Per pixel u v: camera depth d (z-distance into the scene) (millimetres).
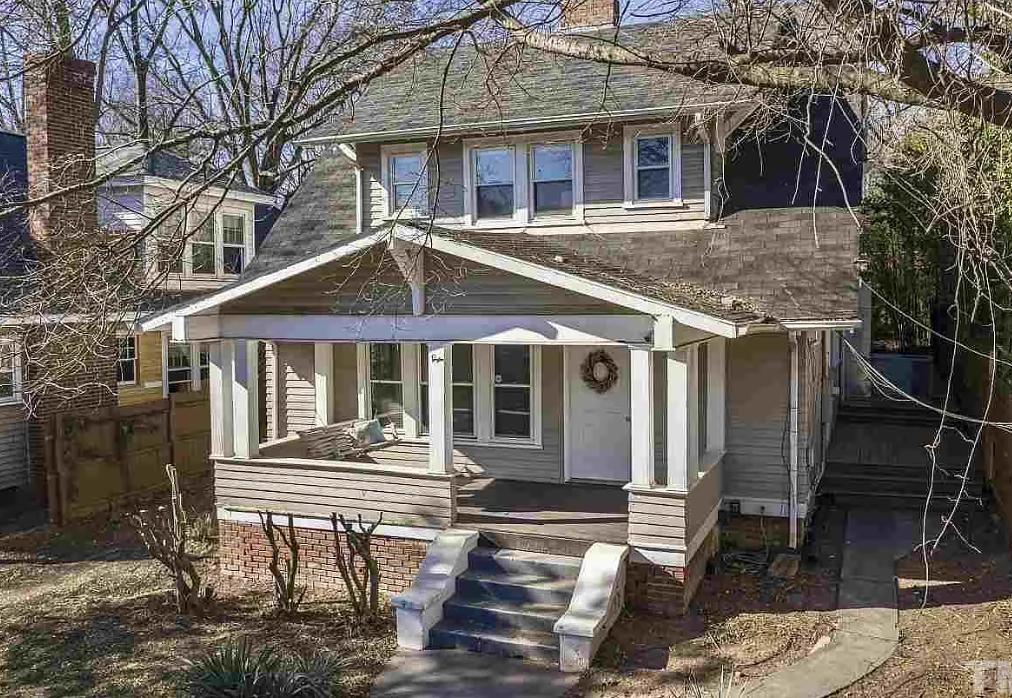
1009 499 11609
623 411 12586
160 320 10984
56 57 10352
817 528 12805
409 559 10555
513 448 13195
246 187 21906
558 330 9828
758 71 7188
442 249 9812
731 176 13461
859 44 6160
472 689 8117
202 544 13141
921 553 11562
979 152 7859
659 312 9109
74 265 9984
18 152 18281
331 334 10828
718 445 11773
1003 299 11758
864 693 7730
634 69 13414
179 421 17125
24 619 10234
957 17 6227
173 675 8508
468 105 13484
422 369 13859
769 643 8852
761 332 10906
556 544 9953
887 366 20906
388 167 14453
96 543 13648
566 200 13617
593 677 8297
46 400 15555
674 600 9523
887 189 17594
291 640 9328
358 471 10750
